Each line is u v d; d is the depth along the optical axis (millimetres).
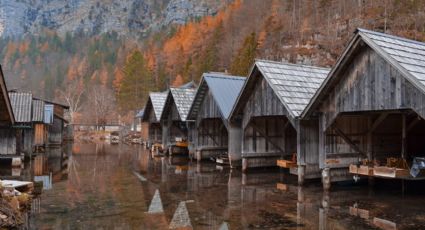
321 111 13344
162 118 29469
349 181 14398
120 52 116250
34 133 30344
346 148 14086
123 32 189625
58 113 42000
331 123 12914
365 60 11664
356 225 9172
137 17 194750
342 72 12312
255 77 16703
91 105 72562
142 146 40156
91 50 129875
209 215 10234
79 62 119938
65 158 26078
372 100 11422
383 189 13633
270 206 11219
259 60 16156
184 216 10141
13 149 20312
